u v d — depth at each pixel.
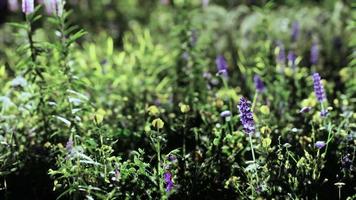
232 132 4.38
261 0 9.03
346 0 8.28
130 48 7.26
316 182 3.96
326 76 6.56
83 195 3.89
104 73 6.37
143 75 6.36
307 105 4.81
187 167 4.10
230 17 8.35
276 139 4.46
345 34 7.69
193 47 6.28
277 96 5.47
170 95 5.63
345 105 5.19
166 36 8.46
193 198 4.09
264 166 3.93
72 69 5.26
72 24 9.95
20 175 4.43
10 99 5.20
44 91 4.75
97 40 8.81
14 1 8.43
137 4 10.64
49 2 4.91
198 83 5.88
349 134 4.36
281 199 3.87
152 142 4.27
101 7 10.48
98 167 4.00
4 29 9.50
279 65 6.00
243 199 3.94
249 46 7.40
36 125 4.80
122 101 5.61
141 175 4.01
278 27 7.65
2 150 4.45
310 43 7.43
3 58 7.83
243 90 6.01
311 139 4.45
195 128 4.48
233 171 4.18
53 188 4.14
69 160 3.92
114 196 3.84
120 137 4.79
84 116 4.92
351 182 4.12
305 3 9.24
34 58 4.83
